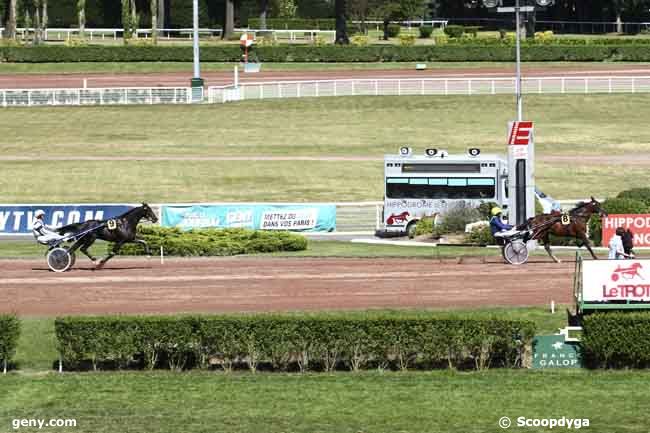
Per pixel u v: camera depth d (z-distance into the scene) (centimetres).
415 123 11469
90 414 3766
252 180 9288
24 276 5619
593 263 4388
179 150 10362
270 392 3962
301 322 4181
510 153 6438
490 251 6394
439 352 4200
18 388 4031
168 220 7269
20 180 9188
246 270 5781
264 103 12225
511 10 7756
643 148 10600
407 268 5781
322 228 7469
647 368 4225
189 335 4191
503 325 4191
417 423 3672
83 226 5722
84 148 10406
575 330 4306
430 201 7225
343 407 3819
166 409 3809
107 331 4191
